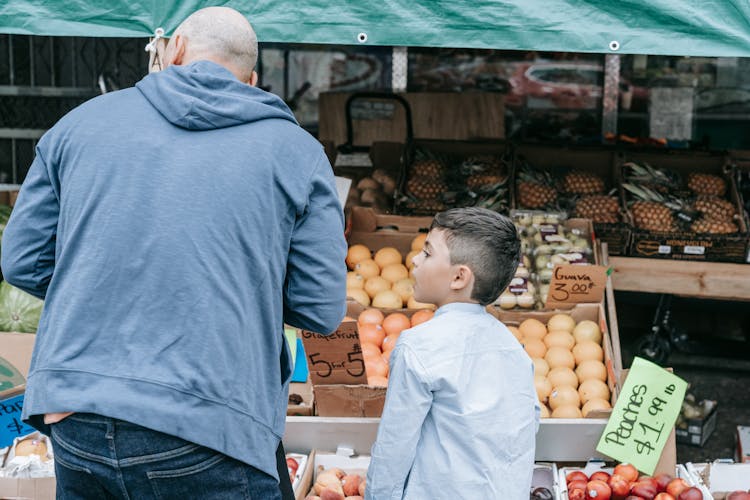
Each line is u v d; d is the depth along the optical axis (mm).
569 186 5012
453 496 2043
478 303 2170
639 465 3016
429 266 2160
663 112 7066
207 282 1730
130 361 1703
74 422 1716
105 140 1811
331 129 6027
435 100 5926
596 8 2631
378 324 3643
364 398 3076
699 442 4281
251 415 1778
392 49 7203
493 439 2068
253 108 1847
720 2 2586
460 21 2652
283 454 2203
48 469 2861
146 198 1760
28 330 3715
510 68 7148
